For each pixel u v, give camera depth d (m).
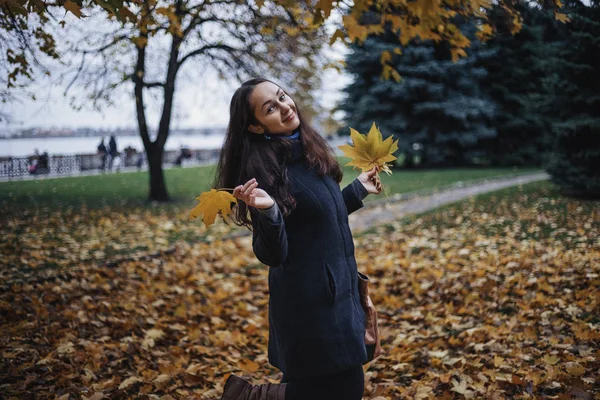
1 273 6.39
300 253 2.10
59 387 3.43
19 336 4.30
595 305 4.24
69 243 8.72
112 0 2.44
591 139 11.52
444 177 19.56
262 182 2.11
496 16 3.77
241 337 4.52
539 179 16.50
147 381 3.58
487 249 7.18
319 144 2.25
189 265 7.29
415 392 3.23
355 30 2.26
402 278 6.13
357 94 23.53
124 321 4.73
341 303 2.10
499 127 23.02
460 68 21.17
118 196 15.56
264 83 2.24
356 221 11.08
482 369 3.47
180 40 11.05
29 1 2.60
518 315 4.41
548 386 3.04
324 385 2.12
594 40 10.66
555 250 6.67
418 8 2.12
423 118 22.89
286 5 2.46
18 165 21.34
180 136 64.56
